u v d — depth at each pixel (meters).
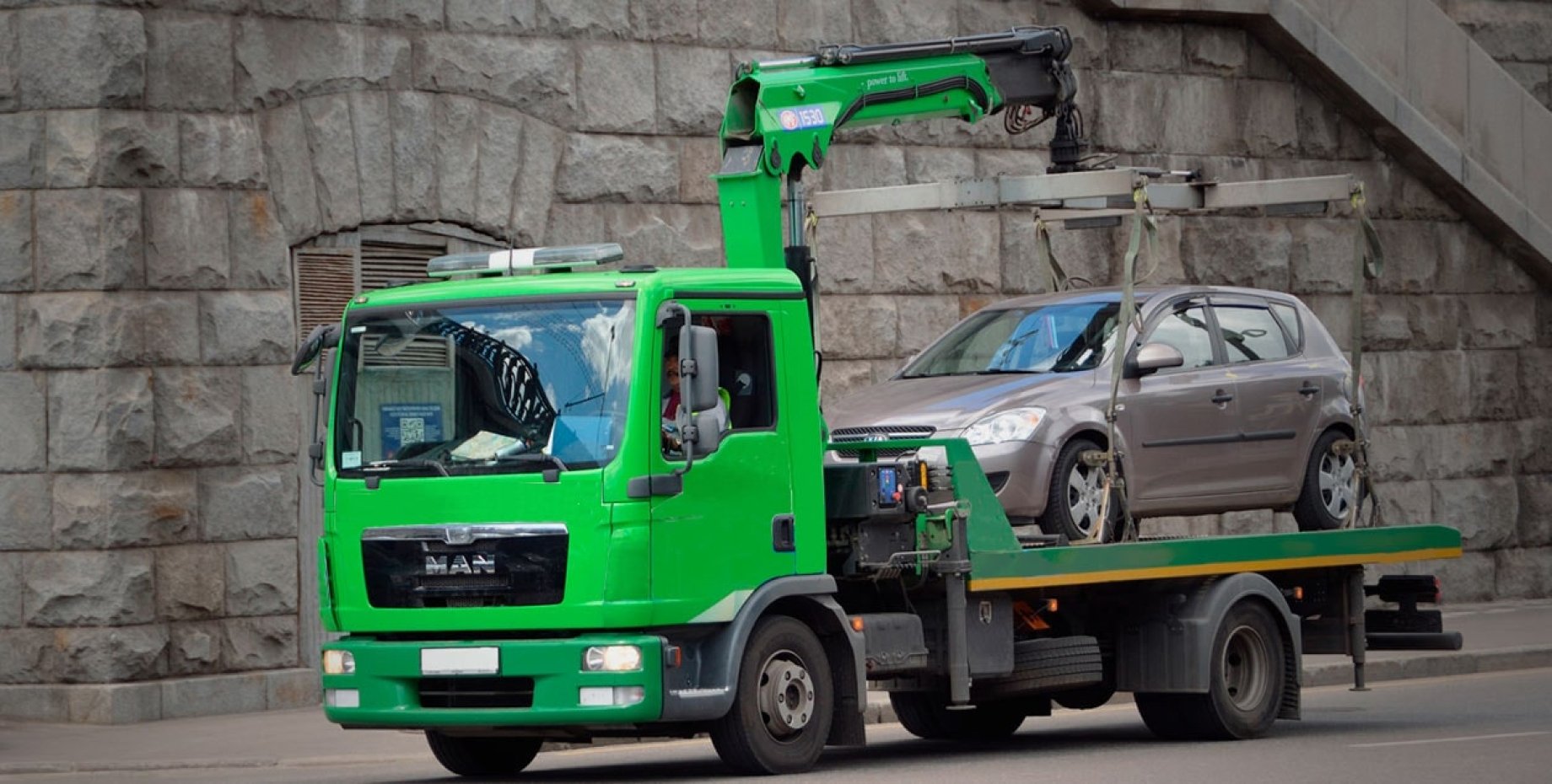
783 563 22.62
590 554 21.38
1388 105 44.97
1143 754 25.05
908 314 39.28
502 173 34.38
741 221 25.33
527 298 22.27
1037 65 28.00
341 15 32.72
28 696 30.22
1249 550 27.14
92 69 30.30
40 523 30.33
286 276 31.98
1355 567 28.94
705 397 21.38
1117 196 26.09
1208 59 43.44
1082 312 28.73
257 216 31.72
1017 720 28.77
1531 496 47.53
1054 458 26.44
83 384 30.20
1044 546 25.33
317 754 26.48
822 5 38.44
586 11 35.50
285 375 31.92
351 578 22.61
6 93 30.53
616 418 21.56
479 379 22.28
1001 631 24.73
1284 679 27.48
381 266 33.38
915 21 39.62
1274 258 43.97
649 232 36.09
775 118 25.33
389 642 22.50
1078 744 27.22
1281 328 30.19
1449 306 46.59
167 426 30.72
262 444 31.66
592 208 35.50
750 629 22.19
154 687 30.23
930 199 26.61
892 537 24.08
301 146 32.22
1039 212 30.50
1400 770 22.23
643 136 36.09
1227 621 26.75
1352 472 30.39
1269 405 29.20
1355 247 29.50
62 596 30.16
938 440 24.30
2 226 30.50
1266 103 44.22
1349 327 45.06
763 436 22.55
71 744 27.42
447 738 24.41
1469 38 46.97
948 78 26.94
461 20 34.00
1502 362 47.28
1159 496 27.83
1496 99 47.25
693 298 22.17
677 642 21.95
